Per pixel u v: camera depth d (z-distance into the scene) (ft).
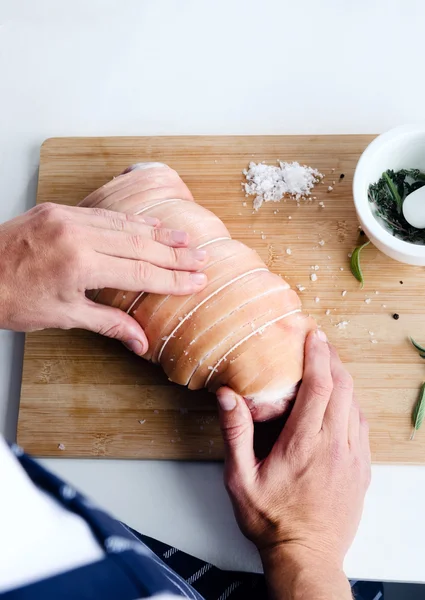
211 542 2.51
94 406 2.63
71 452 2.60
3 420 2.70
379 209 2.57
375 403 2.57
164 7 3.01
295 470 2.26
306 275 2.67
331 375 2.34
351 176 2.72
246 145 2.77
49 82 2.98
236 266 2.27
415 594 3.02
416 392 2.56
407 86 2.87
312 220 2.70
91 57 2.99
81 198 2.81
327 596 2.09
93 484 2.59
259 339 2.23
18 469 1.02
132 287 2.20
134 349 2.34
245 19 2.98
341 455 2.27
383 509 2.51
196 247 2.29
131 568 1.09
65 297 2.21
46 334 2.68
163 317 2.26
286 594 2.13
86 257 2.16
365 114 2.85
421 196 2.46
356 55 2.92
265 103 2.89
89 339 2.66
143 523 2.54
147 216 2.34
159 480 2.58
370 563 2.46
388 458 2.53
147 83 2.96
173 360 2.30
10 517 0.99
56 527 1.04
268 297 2.26
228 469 2.31
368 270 2.65
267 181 2.70
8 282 2.20
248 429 2.27
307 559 2.18
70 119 2.94
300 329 2.32
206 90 2.93
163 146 2.80
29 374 2.66
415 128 2.45
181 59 2.97
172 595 1.13
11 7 3.05
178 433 2.59
